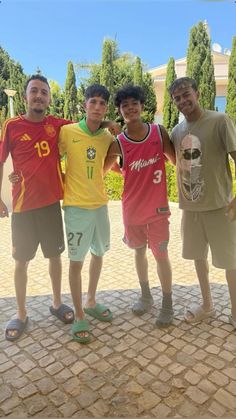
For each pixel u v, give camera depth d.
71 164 2.49
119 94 2.50
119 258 4.54
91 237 2.58
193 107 2.39
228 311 2.85
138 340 2.48
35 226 2.57
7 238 5.70
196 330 2.58
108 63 14.84
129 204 2.68
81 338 2.44
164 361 2.22
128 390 1.98
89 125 2.47
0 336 2.58
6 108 18.41
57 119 2.56
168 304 2.68
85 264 4.29
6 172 7.15
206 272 2.69
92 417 1.80
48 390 2.00
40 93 2.37
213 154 2.37
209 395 1.92
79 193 2.48
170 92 2.46
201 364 2.18
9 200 7.24
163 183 2.61
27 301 3.19
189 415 1.79
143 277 2.89
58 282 2.78
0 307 3.08
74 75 17.08
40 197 2.48
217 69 15.67
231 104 11.77
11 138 2.42
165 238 2.64
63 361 2.26
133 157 2.58
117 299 3.21
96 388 2.00
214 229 2.49
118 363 2.22
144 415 1.80
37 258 4.54
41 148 2.44
